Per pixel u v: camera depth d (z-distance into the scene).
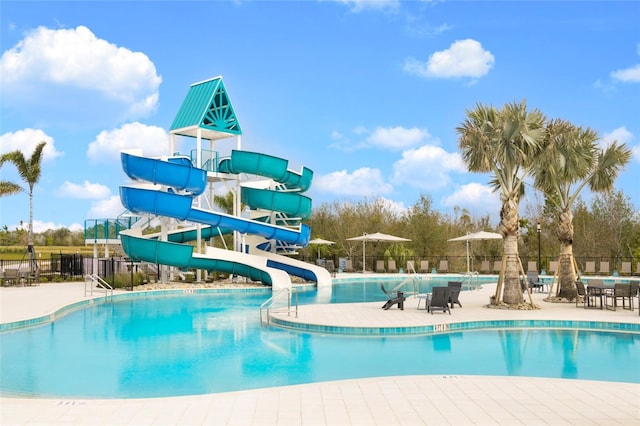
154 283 26.98
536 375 9.73
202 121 29.39
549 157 17.11
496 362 10.73
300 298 23.48
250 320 16.33
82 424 6.43
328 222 45.16
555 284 28.31
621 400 7.38
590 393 7.73
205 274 29.83
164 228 27.75
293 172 31.62
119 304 20.64
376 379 8.52
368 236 35.62
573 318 14.88
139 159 25.34
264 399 7.48
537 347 12.13
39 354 11.64
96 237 30.05
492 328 14.54
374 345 12.43
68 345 12.58
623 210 38.50
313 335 13.66
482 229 45.94
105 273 27.14
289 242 29.44
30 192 33.50
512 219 17.47
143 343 12.78
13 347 12.37
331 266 34.28
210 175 29.78
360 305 18.45
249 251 31.31
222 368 10.38
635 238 37.91
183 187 26.09
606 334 13.68
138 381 9.52
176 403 7.28
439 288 15.92
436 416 6.72
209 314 17.72
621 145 19.22
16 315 15.61
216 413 6.84
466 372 9.96
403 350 11.87
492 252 42.00
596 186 19.77
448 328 14.13
